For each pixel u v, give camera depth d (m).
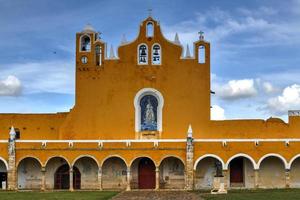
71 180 68.69
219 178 62.56
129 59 73.75
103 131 72.62
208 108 72.25
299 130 71.25
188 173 67.31
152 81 73.12
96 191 65.75
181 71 73.06
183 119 72.19
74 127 72.88
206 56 73.25
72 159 69.00
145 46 73.88
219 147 67.75
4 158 69.75
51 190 68.44
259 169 69.25
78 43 74.50
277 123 71.50
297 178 69.31
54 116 76.44
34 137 75.94
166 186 69.75
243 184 69.50
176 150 67.94
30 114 76.62
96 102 73.25
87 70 74.00
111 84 73.44
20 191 66.12
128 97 73.12
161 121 72.25
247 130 71.50
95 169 71.25
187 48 73.56
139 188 70.38
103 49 74.12
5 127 76.12
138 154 68.31
